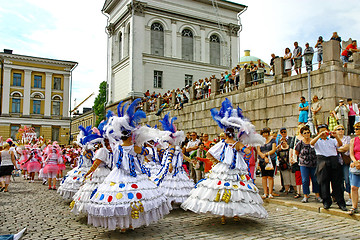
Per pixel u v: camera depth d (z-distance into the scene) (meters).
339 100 12.05
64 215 7.20
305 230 5.70
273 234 5.48
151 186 5.54
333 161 6.77
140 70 30.00
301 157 7.98
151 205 5.25
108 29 35.38
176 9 31.91
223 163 5.96
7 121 46.81
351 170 6.42
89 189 6.23
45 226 6.19
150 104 26.94
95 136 6.09
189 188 7.57
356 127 6.32
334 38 13.09
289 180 9.28
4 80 46.97
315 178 7.99
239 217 6.58
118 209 5.03
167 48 31.44
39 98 49.22
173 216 6.89
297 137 8.47
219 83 19.28
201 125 19.89
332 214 6.81
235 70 18.73
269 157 8.67
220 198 5.61
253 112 15.90
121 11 33.09
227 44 34.12
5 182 11.26
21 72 48.38
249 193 5.71
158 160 8.05
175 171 7.60
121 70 32.59
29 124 48.12
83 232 5.74
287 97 14.09
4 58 47.06
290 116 13.91
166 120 7.82
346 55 13.77
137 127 5.76
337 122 11.37
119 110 6.00
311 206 7.34
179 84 31.64
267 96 15.11
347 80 12.34
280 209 7.56
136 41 30.06
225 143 6.16
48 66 49.72
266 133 8.77
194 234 5.52
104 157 5.99
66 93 50.75
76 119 64.50
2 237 4.57
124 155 5.51
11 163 11.39
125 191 5.19
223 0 33.44
